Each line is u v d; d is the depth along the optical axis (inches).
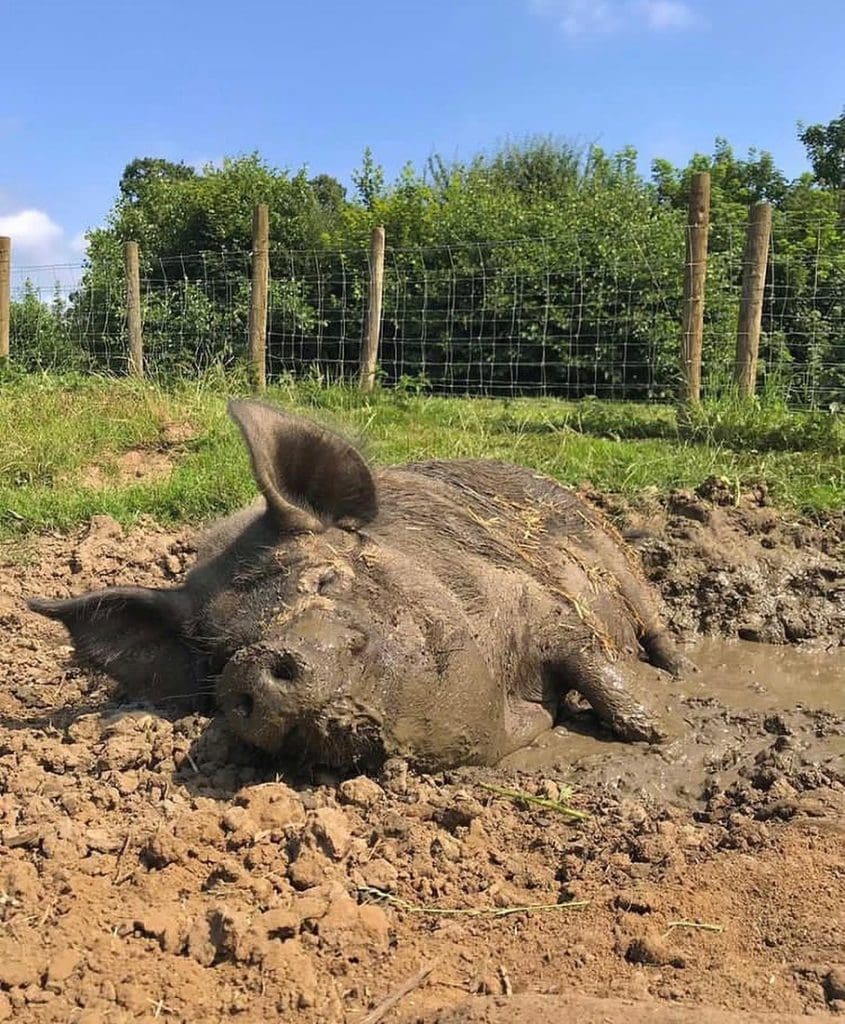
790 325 239.8
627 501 147.9
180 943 55.5
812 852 66.1
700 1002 50.9
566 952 55.9
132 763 78.1
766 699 101.0
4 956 53.8
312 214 423.2
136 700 93.7
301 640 69.1
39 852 65.4
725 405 188.4
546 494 112.7
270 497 77.9
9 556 140.6
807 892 61.0
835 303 242.7
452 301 317.4
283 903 59.4
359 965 55.1
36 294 306.3
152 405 199.3
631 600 112.8
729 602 127.0
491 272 334.6
